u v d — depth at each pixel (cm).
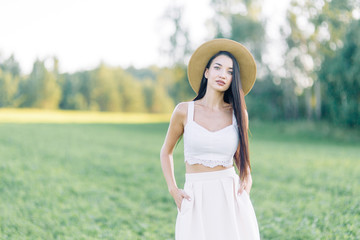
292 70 3334
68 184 911
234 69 312
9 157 1207
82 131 2577
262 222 583
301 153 1552
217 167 298
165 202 789
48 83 8131
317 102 3070
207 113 310
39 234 543
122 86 9331
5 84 7812
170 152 325
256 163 1239
